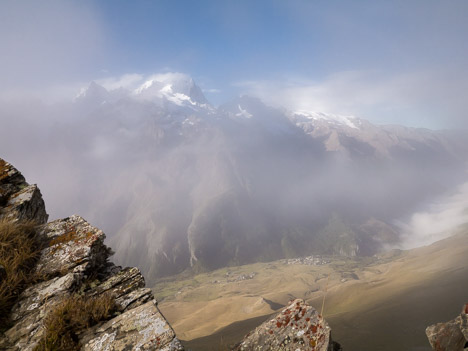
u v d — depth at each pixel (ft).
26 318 21.52
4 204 31.73
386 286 489.26
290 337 22.67
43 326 20.53
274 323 24.35
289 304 26.04
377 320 325.62
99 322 21.42
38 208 34.47
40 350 18.79
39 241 28.35
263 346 22.84
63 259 26.76
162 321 20.62
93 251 28.19
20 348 19.20
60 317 20.66
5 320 21.42
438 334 22.29
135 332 19.92
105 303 22.52
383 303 387.75
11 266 24.08
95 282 25.81
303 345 21.79
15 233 26.68
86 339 19.95
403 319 308.19
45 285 24.21
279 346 22.34
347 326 330.75
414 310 323.16
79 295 23.50
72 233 29.63
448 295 336.90
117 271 28.66
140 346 18.85
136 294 24.39
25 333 20.35
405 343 255.09
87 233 29.73
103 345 19.16
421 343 246.06
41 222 34.55
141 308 22.12
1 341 19.84
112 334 19.95
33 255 26.08
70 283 24.08
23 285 24.23
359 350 258.78
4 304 22.11
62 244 28.30
